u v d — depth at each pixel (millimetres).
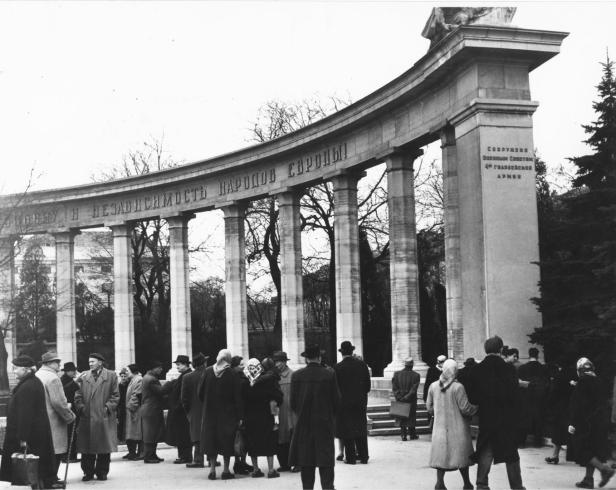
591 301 18859
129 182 40250
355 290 30547
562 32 21859
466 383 13297
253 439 16344
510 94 22047
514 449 13062
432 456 13469
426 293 37375
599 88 20344
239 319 36594
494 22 22641
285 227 33969
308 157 32656
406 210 27438
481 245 21453
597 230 19406
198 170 37531
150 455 19328
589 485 14125
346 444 17469
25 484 13477
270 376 16453
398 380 22281
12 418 13984
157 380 19656
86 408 16375
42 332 53125
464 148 22484
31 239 46688
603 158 20234
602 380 17891
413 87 24906
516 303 21250
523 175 21719
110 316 55844
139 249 55688
